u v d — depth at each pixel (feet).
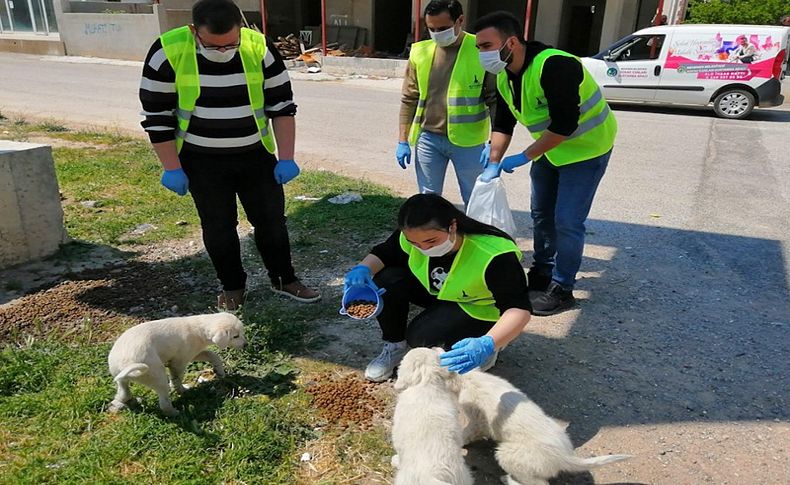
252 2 79.77
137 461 8.60
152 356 9.05
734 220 19.34
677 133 33.60
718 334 12.44
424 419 7.56
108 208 19.42
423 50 14.07
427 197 8.78
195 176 11.87
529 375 10.99
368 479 8.50
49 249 15.58
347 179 23.17
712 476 8.65
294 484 8.35
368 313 9.68
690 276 15.20
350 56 68.13
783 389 10.63
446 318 9.87
